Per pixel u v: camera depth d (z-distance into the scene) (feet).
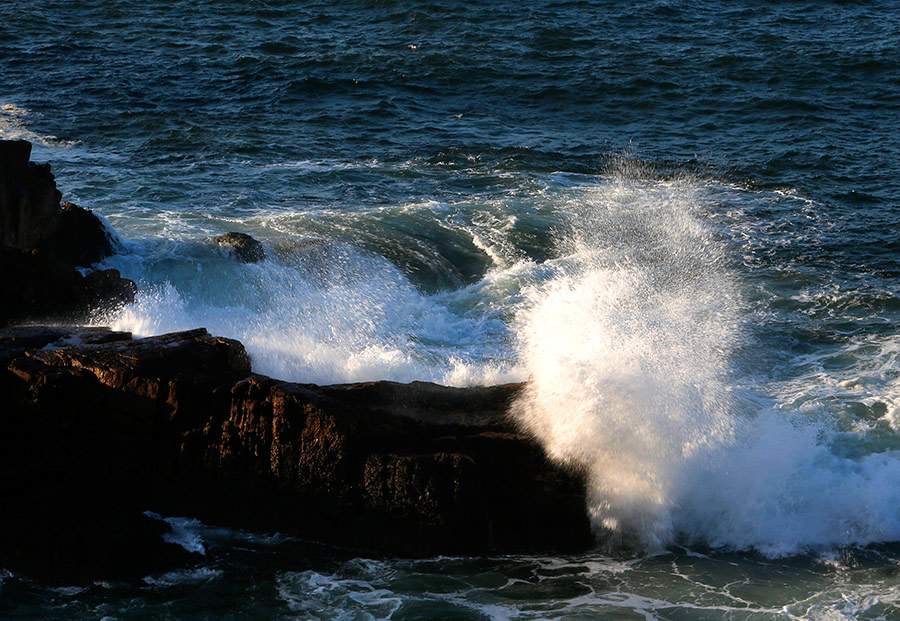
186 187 282.77
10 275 170.30
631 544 139.13
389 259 234.99
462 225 261.24
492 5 522.06
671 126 361.30
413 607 123.65
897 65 427.74
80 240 204.85
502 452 140.05
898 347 195.93
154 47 450.71
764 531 140.26
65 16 501.15
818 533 140.15
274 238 238.48
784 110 375.86
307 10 520.01
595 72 419.95
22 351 140.97
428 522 133.90
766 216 275.39
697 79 413.39
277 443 135.13
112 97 374.22
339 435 133.80
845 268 239.50
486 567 132.77
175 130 338.34
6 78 394.32
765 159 323.78
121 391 136.46
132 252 214.28
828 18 512.22
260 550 134.31
